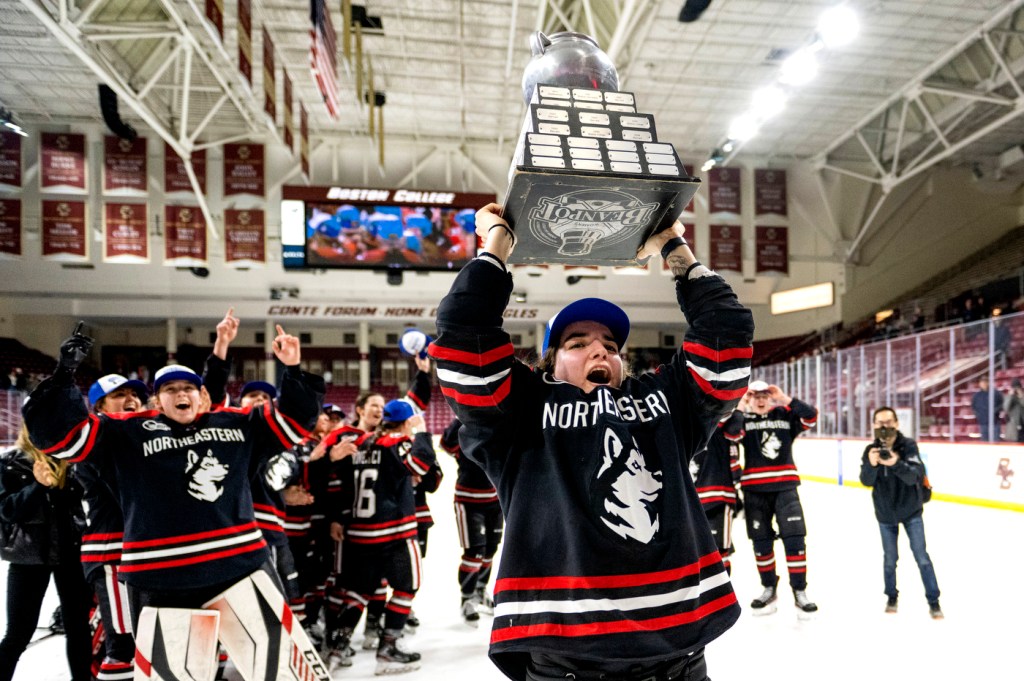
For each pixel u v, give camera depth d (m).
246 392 4.62
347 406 28.27
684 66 17.50
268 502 3.88
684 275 1.72
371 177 21.98
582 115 1.54
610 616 1.36
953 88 17.22
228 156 18.38
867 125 20.89
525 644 1.38
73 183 17.41
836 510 9.93
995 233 23.77
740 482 5.39
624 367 1.79
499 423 1.55
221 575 2.64
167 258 18.14
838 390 13.73
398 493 4.19
